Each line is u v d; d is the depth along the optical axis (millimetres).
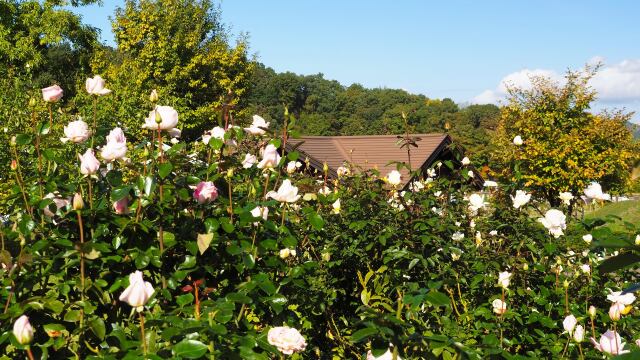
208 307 2201
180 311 2230
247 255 2580
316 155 15328
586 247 3938
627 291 1318
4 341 2041
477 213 4441
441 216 4184
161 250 2373
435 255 3611
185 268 2430
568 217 4223
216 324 2068
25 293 2320
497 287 3734
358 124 71688
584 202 4895
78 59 28500
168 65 21406
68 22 24969
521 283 3809
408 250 3768
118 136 2609
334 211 4246
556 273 3793
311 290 3615
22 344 1863
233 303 2188
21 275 2287
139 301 1945
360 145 17125
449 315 3455
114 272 2406
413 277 3795
